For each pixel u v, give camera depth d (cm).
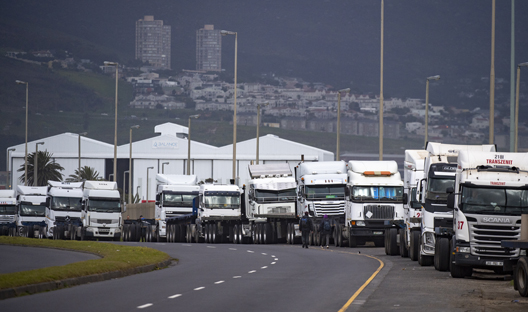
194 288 6094
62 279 6378
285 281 6638
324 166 14500
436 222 8369
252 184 15362
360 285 6266
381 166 13250
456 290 5878
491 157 7175
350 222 13112
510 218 6900
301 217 14238
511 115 12788
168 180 18462
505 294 5609
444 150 8975
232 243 16450
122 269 7600
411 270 7906
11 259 10000
